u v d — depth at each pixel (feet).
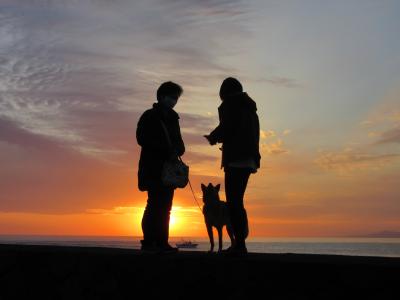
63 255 18.86
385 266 13.09
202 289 15.85
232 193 18.42
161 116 21.48
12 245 22.38
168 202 21.18
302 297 14.21
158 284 16.71
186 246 326.03
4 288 19.92
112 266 17.74
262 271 14.93
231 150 18.45
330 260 14.90
